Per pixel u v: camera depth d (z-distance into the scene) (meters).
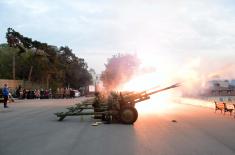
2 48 97.62
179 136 14.28
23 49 87.31
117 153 10.63
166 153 10.65
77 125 18.47
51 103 44.44
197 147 11.68
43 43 91.88
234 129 16.70
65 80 115.06
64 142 12.73
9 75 89.88
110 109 19.44
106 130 16.28
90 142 12.73
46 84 91.69
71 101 51.56
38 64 87.75
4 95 34.25
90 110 27.86
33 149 11.31
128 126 17.95
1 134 14.97
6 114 26.08
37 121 20.64
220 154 10.52
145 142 12.70
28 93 63.78
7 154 10.54
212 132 15.60
